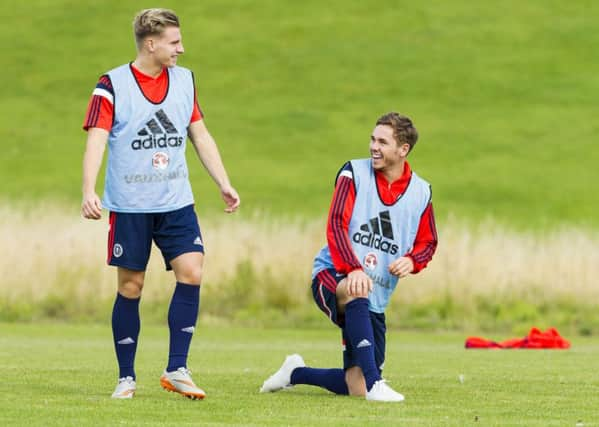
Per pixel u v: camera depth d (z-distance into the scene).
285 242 66.94
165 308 61.72
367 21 166.88
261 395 24.86
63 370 30.27
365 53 157.38
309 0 174.00
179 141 23.80
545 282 64.25
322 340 50.12
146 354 38.12
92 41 159.00
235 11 170.38
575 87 147.25
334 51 158.25
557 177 123.44
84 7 169.88
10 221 70.25
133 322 23.84
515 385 27.64
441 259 64.56
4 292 63.16
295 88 149.00
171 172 23.72
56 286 63.72
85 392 24.64
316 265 25.12
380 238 24.56
